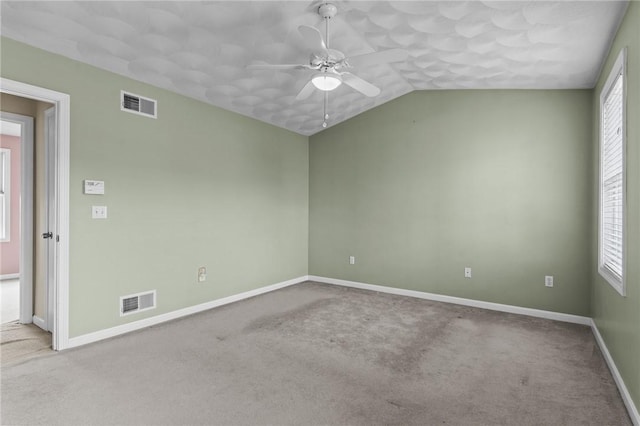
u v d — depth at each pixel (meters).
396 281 4.83
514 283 4.02
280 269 5.13
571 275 3.73
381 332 3.33
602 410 2.07
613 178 2.79
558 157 3.80
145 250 3.41
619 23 2.46
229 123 4.31
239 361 2.67
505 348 2.97
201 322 3.57
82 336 2.95
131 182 3.28
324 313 3.91
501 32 2.85
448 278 4.43
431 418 1.98
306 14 2.70
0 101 3.30
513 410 2.06
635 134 2.05
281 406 2.08
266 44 3.03
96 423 1.89
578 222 3.71
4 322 3.55
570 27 2.62
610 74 2.69
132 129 3.29
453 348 2.96
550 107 3.84
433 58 3.46
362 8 2.65
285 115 4.69
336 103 4.57
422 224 4.61
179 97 3.72
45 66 2.71
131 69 3.13
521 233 3.98
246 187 4.55
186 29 2.73
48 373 2.45
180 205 3.73
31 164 3.51
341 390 2.27
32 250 3.51
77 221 2.90
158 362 2.64
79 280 2.92
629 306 2.13
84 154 2.94
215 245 4.13
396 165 4.81
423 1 2.54
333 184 5.41
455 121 4.37
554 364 2.68
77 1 2.30
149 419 1.93
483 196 4.20
